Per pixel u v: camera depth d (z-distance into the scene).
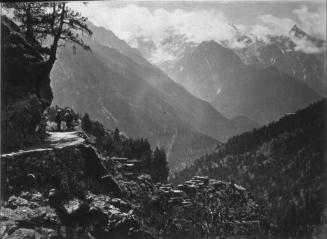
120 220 32.56
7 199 27.56
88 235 29.70
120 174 44.59
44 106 39.75
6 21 37.72
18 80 35.41
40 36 43.59
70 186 32.22
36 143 34.28
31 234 25.19
